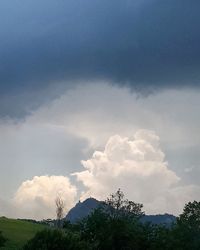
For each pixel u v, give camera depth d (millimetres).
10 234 111875
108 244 94000
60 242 81312
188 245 98500
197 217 103000
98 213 99375
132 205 103438
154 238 99125
